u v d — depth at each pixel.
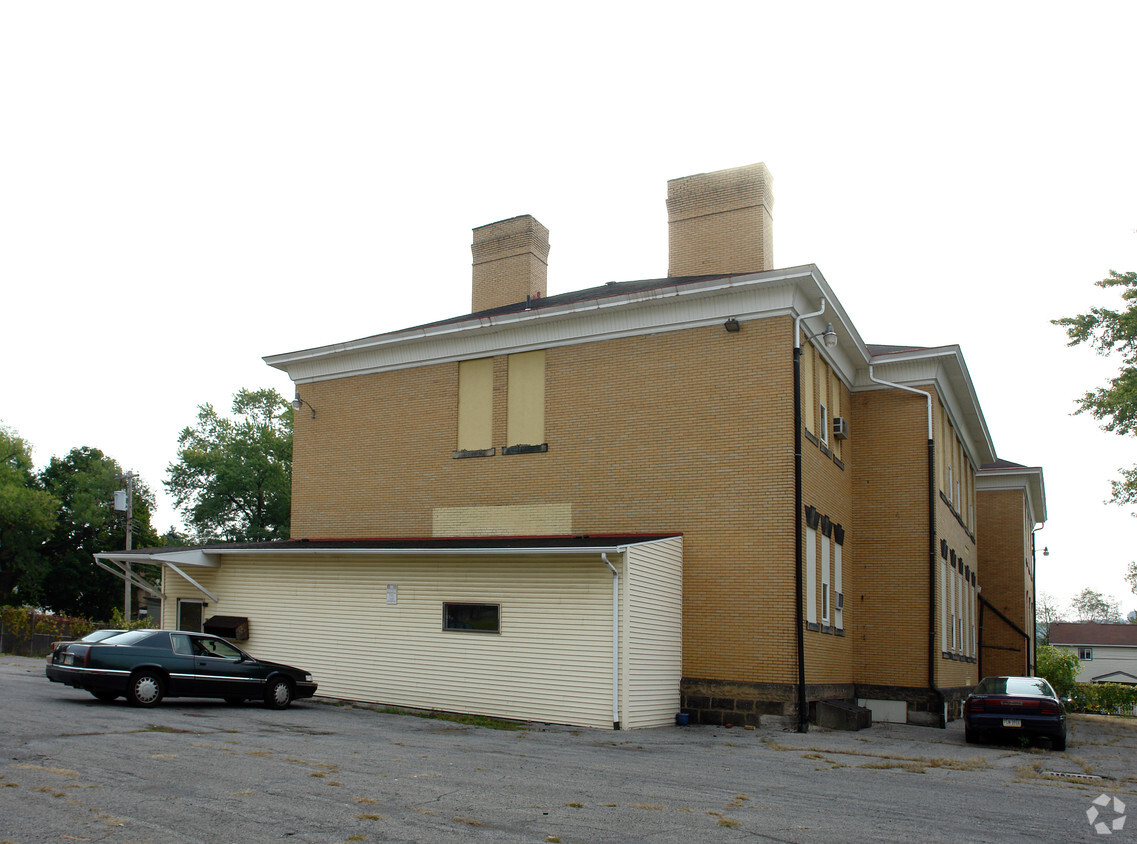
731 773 12.55
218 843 7.45
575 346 22.61
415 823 8.40
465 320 25.94
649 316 21.55
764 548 19.50
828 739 17.83
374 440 25.78
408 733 15.56
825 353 22.67
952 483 29.00
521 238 30.23
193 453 65.81
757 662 19.19
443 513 24.06
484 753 13.35
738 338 20.47
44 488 72.56
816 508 21.33
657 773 12.20
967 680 30.30
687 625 20.00
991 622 38.19
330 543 24.16
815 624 20.72
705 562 20.06
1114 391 26.11
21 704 16.70
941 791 11.77
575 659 18.39
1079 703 46.53
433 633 20.38
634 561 18.42
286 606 22.84
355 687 21.30
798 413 19.69
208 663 18.05
